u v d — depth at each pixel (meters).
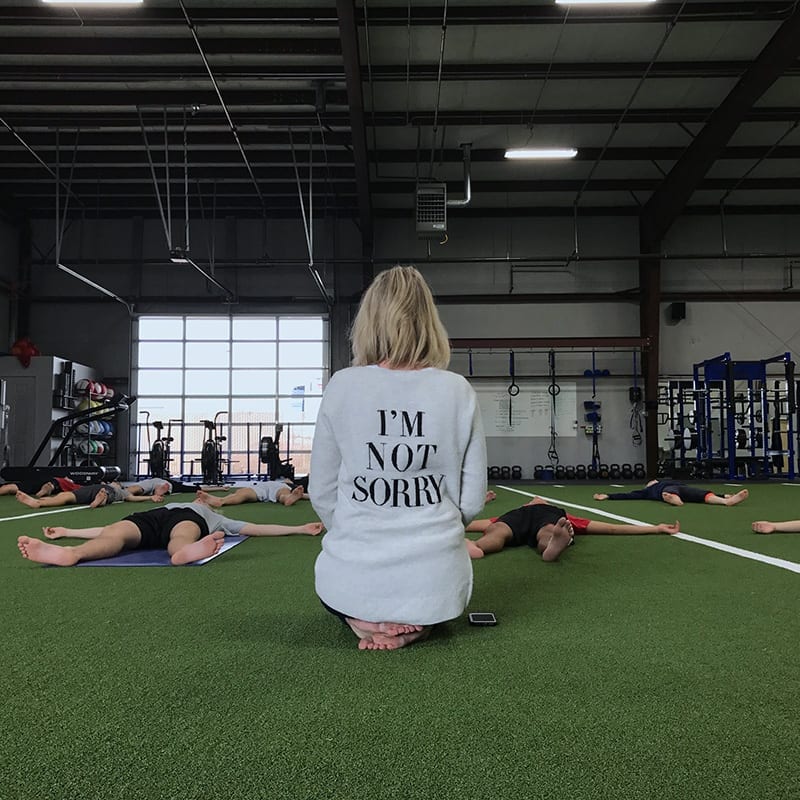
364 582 1.45
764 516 4.58
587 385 12.30
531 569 2.50
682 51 7.98
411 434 1.46
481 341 11.16
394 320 1.52
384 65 8.17
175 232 12.53
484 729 1.03
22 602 1.97
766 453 10.99
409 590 1.44
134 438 12.41
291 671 1.31
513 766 0.91
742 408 11.79
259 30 7.51
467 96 8.84
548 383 12.28
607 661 1.37
